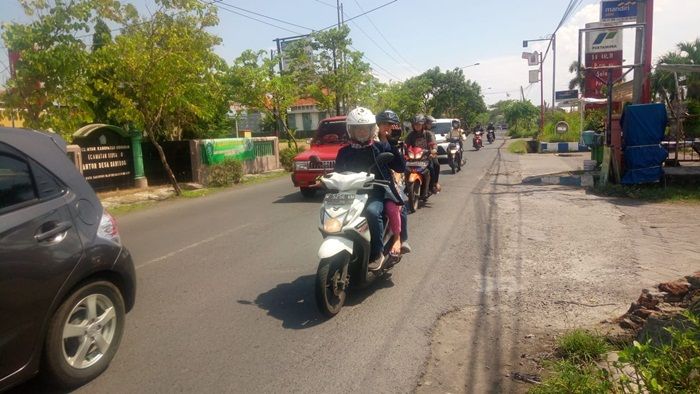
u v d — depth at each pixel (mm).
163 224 10258
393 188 5496
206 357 4145
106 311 3928
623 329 4273
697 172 11750
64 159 4012
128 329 4738
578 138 30172
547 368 3744
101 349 3893
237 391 3613
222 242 8180
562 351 3947
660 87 21656
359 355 4109
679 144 14414
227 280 6152
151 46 13359
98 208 4086
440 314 4887
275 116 22969
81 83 12109
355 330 4590
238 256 7254
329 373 3834
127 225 10445
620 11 15281
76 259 3635
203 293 5707
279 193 14148
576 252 6844
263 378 3785
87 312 3775
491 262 6523
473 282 5766
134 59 12898
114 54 12922
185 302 5430
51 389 3689
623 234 7789
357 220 4918
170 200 13875
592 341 3934
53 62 11188
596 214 9445
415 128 11039
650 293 4465
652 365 2826
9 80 11391
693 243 7109
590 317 4652
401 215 5762
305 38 26250
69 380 3617
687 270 5895
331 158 11977
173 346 4363
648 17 13586
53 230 3543
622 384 2932
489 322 4652
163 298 5574
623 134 11914
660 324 3754
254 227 9297
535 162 21469
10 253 3230
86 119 12391
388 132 5926
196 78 14891
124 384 3742
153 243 8391
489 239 7750
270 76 22109
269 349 4262
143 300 5527
